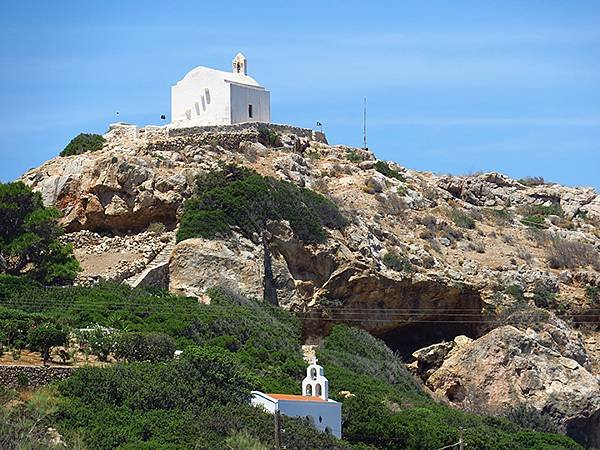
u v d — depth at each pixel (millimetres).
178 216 144000
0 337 110562
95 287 131375
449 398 141875
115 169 145625
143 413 104062
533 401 139250
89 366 107938
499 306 149625
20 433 93875
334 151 169500
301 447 103688
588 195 189875
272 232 142250
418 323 147875
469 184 183000
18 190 138250
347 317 142750
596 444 141000
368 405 118375
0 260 135625
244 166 152375
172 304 129500
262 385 115375
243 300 135500
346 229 147750
